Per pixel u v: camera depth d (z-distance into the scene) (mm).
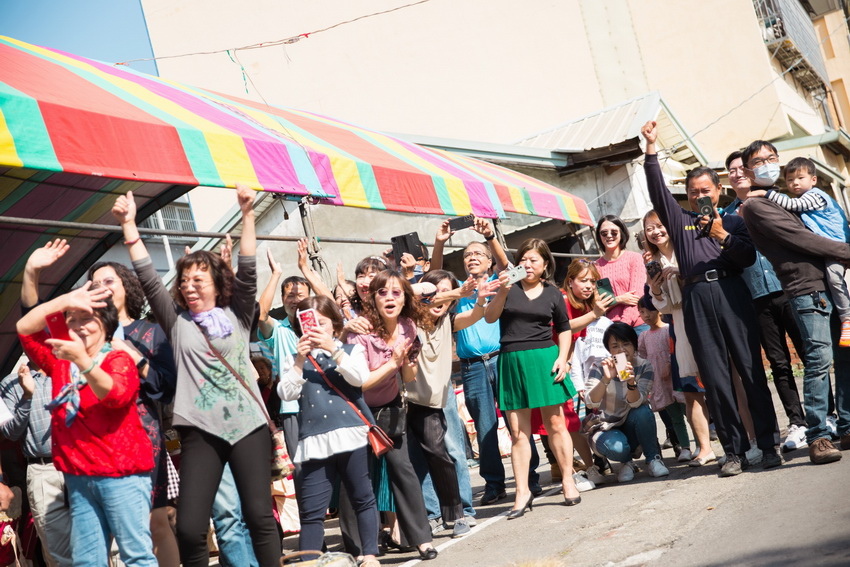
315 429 4402
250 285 4039
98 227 5121
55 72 5238
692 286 5527
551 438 5582
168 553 4102
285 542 6531
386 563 4922
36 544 5074
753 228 5410
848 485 4348
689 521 4289
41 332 3662
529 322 5480
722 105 21125
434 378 5109
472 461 9727
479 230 6254
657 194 5656
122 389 3502
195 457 3785
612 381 6141
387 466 4785
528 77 21719
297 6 23672
